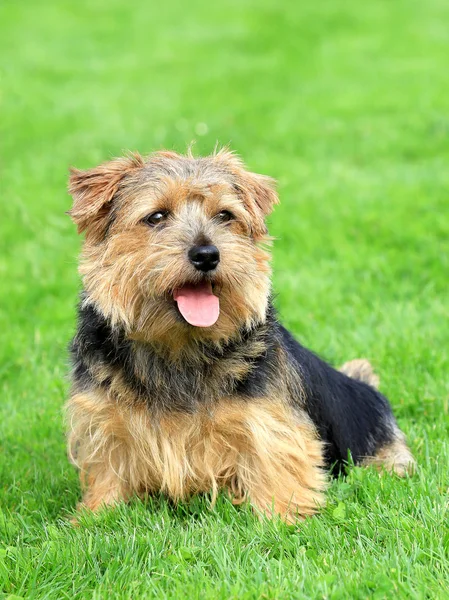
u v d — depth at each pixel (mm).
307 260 9961
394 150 14930
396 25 27500
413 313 8234
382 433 6148
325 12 29938
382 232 10555
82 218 5172
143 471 5254
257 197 5445
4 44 25703
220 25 28656
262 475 5141
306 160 14477
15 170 14172
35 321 8922
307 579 4051
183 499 5207
